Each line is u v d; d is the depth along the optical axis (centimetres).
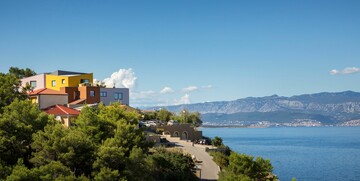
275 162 17538
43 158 5088
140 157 5553
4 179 4422
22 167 4528
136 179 5406
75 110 8550
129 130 6228
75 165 5244
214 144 12131
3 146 5094
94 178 4991
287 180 12650
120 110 6950
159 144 9875
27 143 5469
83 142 5275
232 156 6931
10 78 7406
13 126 5362
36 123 5703
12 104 5809
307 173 14188
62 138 5141
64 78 12038
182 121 16462
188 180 7131
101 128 6212
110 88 12181
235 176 6181
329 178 13150
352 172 14488
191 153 9744
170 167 7056
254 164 6731
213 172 8381
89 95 11412
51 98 9400
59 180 4519
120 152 5331
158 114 15425
